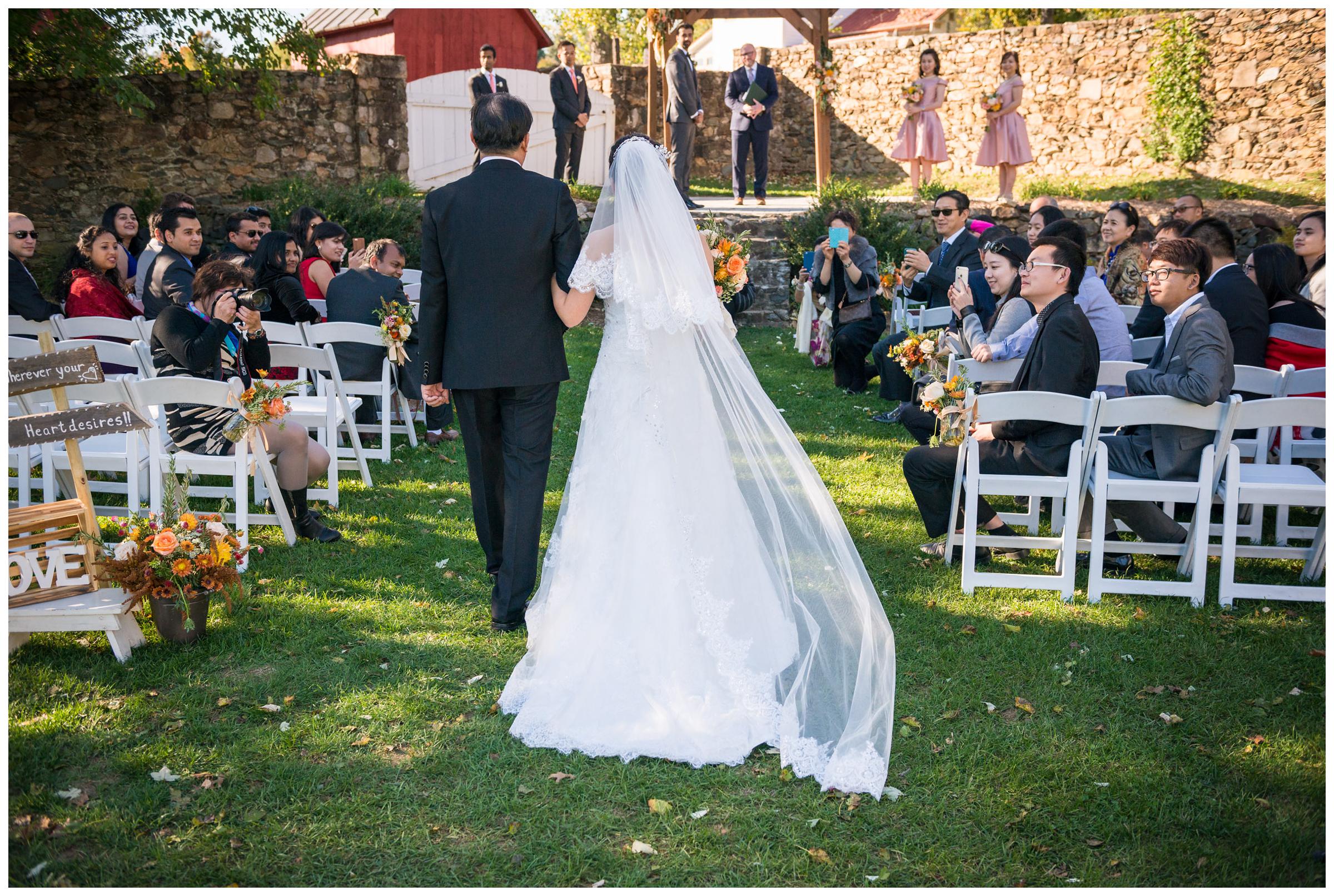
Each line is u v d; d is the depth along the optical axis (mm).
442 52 13891
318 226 6508
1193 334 3615
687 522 2926
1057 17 19000
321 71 11508
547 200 3166
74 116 10711
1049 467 3814
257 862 2285
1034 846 2377
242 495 4000
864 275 7398
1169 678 3154
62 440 3035
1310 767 2664
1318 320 4746
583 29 26391
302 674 3127
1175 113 12977
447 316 3344
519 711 2924
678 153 11641
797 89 15875
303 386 5723
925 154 11875
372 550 4199
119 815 2420
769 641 2984
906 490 5148
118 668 3100
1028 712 2965
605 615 2945
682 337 2973
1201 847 2365
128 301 6164
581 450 3100
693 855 2350
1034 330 4141
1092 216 11523
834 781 2586
